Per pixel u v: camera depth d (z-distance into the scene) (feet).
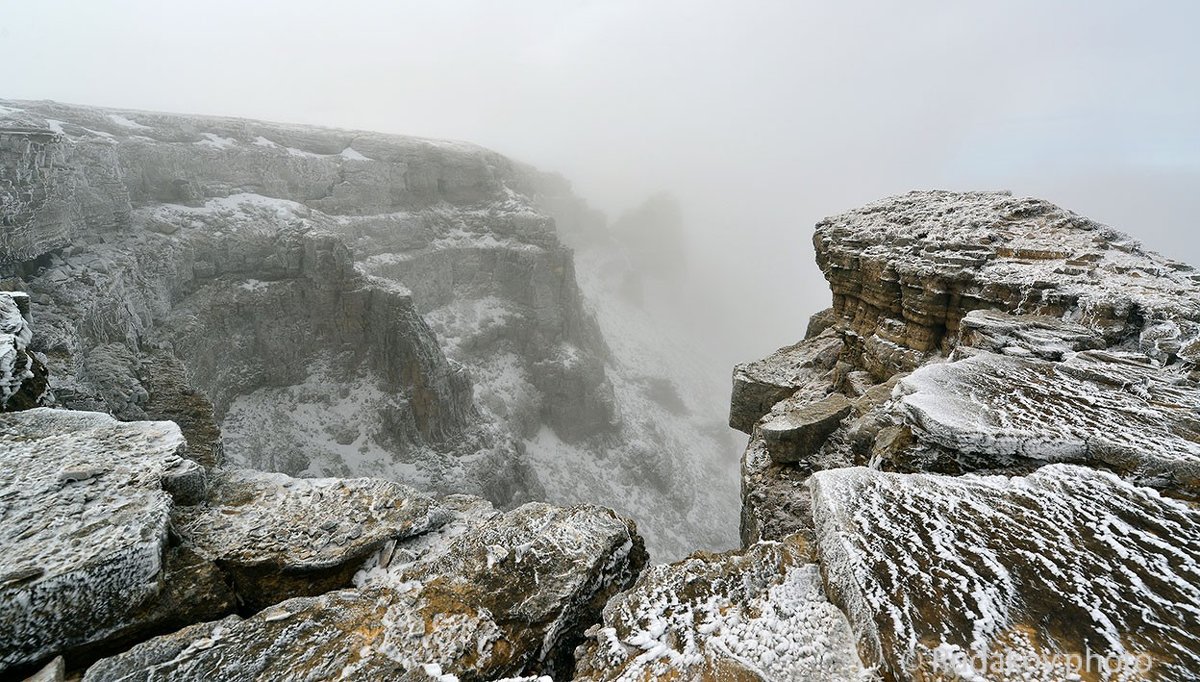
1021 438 23.02
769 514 43.16
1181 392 27.40
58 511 19.93
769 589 18.29
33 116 115.65
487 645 18.65
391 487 26.81
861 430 40.42
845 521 18.70
